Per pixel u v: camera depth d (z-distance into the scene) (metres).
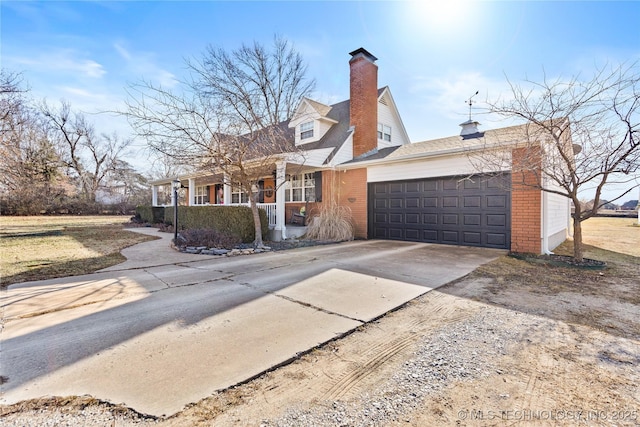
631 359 2.46
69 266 5.99
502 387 2.10
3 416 1.77
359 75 12.52
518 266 6.02
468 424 1.74
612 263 6.23
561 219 10.38
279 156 9.27
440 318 3.36
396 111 14.93
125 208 29.53
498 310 3.59
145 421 1.75
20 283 4.74
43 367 2.30
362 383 2.15
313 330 3.03
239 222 9.70
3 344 2.68
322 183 12.20
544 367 2.35
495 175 8.23
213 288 4.50
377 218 11.12
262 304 3.79
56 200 25.88
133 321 3.22
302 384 2.13
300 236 11.09
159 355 2.51
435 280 4.96
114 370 2.27
